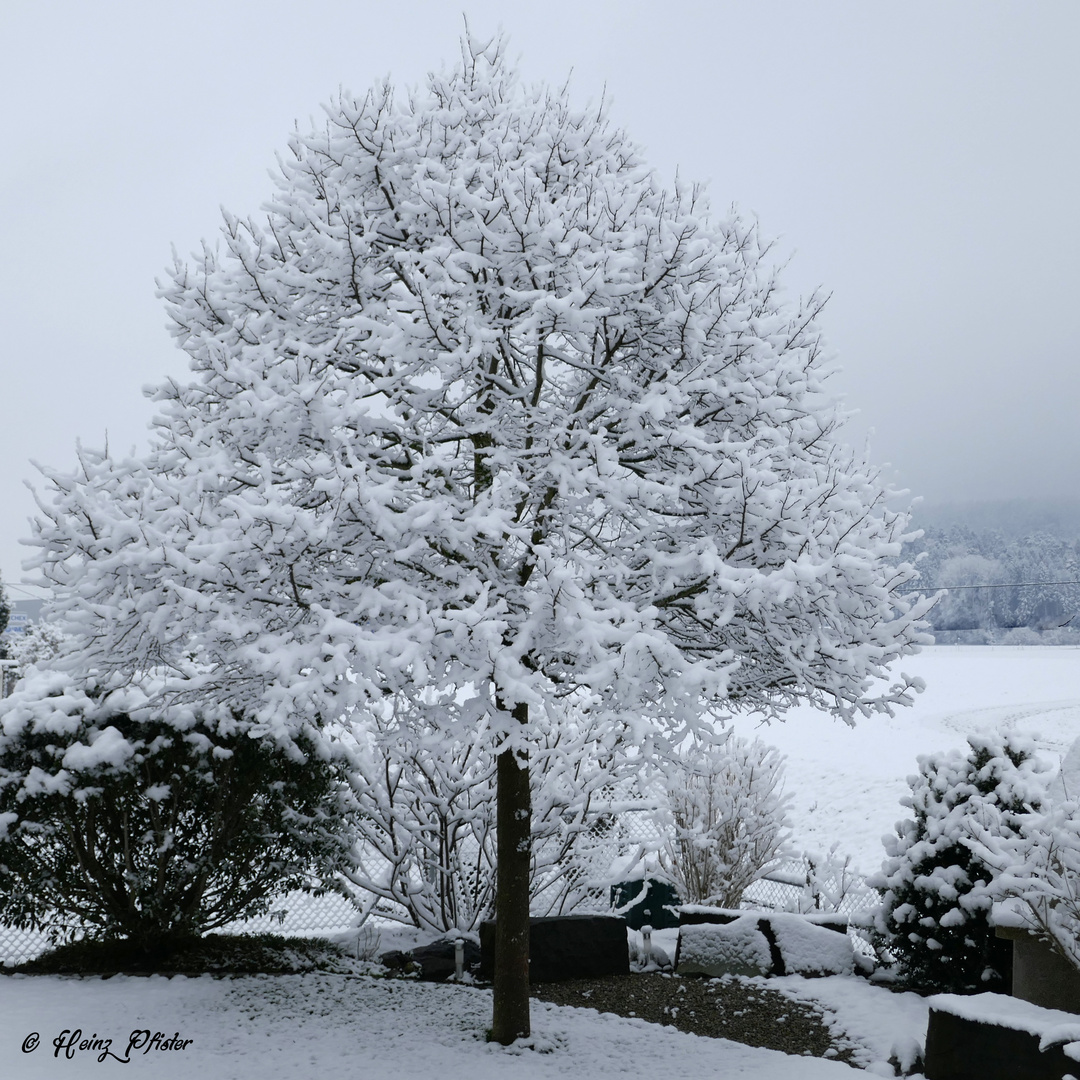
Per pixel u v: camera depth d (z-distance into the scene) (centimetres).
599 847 1088
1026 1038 534
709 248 620
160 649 621
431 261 592
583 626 511
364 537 591
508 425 641
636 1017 763
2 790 816
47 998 736
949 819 815
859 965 884
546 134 688
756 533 575
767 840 1114
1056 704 3169
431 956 920
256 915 966
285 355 650
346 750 938
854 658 565
